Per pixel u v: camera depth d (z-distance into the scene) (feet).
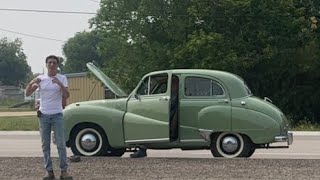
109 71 126.00
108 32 126.41
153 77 42.52
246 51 112.68
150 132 41.60
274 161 38.99
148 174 33.50
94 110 42.93
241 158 40.34
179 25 116.98
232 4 110.22
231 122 41.04
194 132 41.57
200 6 113.09
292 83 122.83
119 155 45.50
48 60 31.91
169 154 49.70
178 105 41.86
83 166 36.83
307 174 33.17
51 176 31.94
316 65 119.55
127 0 123.95
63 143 31.86
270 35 112.68
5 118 128.88
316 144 64.64
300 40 114.93
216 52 108.88
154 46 119.34
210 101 41.57
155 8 119.03
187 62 112.47
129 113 42.50
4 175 33.45
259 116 40.78
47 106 31.68
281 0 113.29
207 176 32.60
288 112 123.65
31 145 64.75
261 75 118.83
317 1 120.57
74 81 170.81
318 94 124.06
